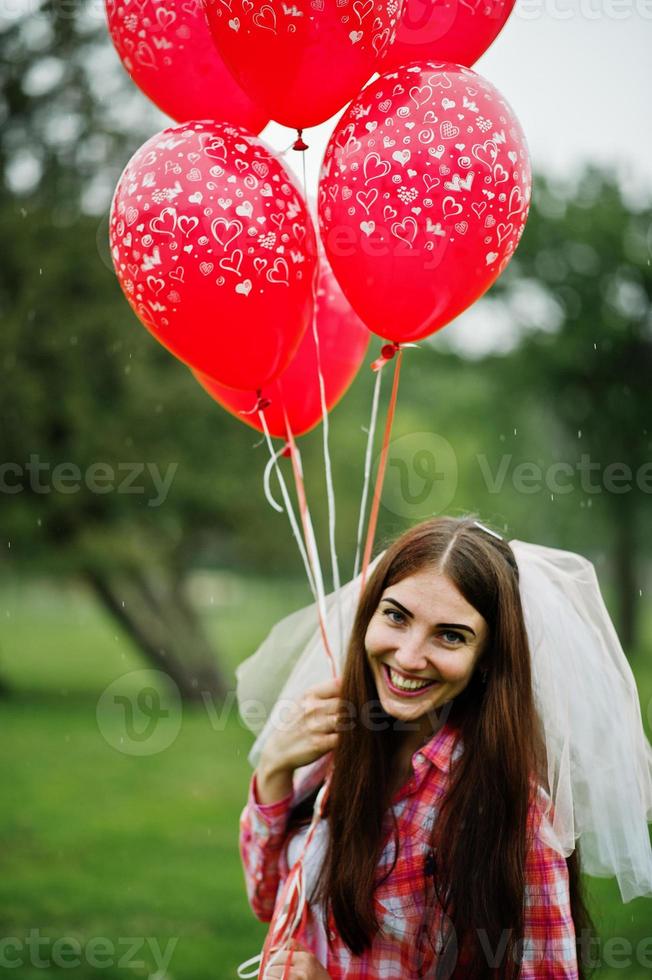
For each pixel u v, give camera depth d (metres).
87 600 22.23
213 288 1.95
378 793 1.96
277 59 1.91
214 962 4.38
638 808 2.01
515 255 20.31
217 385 2.43
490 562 1.87
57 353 11.73
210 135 1.99
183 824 7.06
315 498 13.91
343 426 15.15
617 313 20.31
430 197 1.88
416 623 1.86
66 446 12.01
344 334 2.38
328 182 1.97
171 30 2.14
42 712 11.99
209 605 21.61
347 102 2.05
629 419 20.25
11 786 8.20
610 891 4.98
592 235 19.84
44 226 11.59
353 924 1.90
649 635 21.45
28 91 11.48
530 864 1.87
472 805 1.86
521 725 1.88
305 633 2.49
